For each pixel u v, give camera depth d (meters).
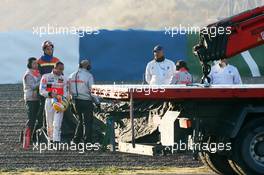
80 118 52.41
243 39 41.44
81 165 50.38
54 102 52.91
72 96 53.19
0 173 46.50
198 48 41.47
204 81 42.53
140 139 41.59
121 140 42.22
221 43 41.34
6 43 57.31
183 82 51.56
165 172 47.53
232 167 42.75
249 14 41.56
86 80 52.91
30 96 54.56
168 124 40.78
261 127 40.19
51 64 55.72
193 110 40.50
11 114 58.31
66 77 53.84
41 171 47.66
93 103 52.28
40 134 54.19
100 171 47.72
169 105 41.03
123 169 49.00
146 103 41.56
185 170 48.66
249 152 40.12
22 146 54.38
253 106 40.19
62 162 50.91
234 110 40.50
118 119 42.59
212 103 40.53
